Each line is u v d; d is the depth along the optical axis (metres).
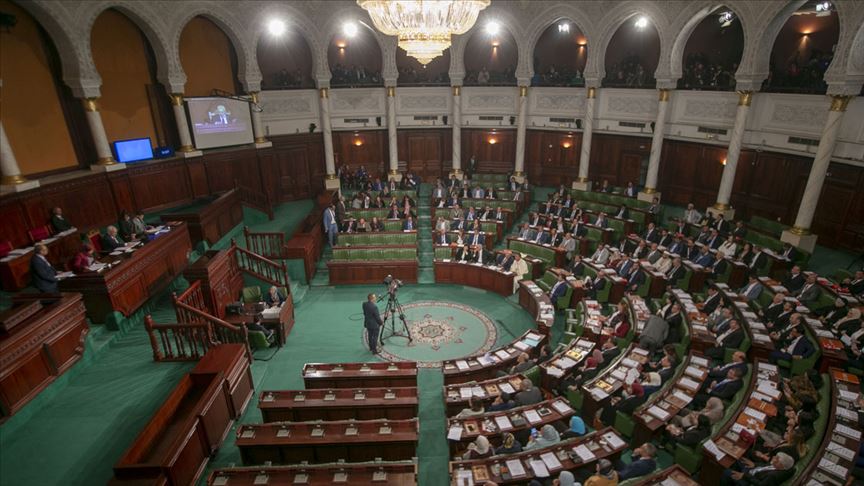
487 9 22.45
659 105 20.50
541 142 25.17
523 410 9.29
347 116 24.94
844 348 10.53
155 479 7.38
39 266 10.38
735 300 13.14
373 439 8.70
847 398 8.94
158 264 13.35
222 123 20.12
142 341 11.59
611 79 23.73
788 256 14.98
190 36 19.58
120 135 17.22
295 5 21.09
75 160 15.56
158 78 17.91
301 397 9.94
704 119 20.14
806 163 17.33
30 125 14.10
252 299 14.38
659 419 8.86
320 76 22.61
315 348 13.50
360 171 24.86
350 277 17.48
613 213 20.48
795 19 20.31
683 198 21.86
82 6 14.31
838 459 7.50
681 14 18.61
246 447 8.69
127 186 16.48
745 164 19.28
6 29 13.28
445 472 9.05
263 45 24.08
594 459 7.93
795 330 11.22
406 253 17.69
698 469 8.31
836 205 16.50
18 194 12.77
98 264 11.70
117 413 9.14
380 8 7.49
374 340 13.11
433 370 12.45
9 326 8.72
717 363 11.26
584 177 23.41
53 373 9.55
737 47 21.98
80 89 14.74
